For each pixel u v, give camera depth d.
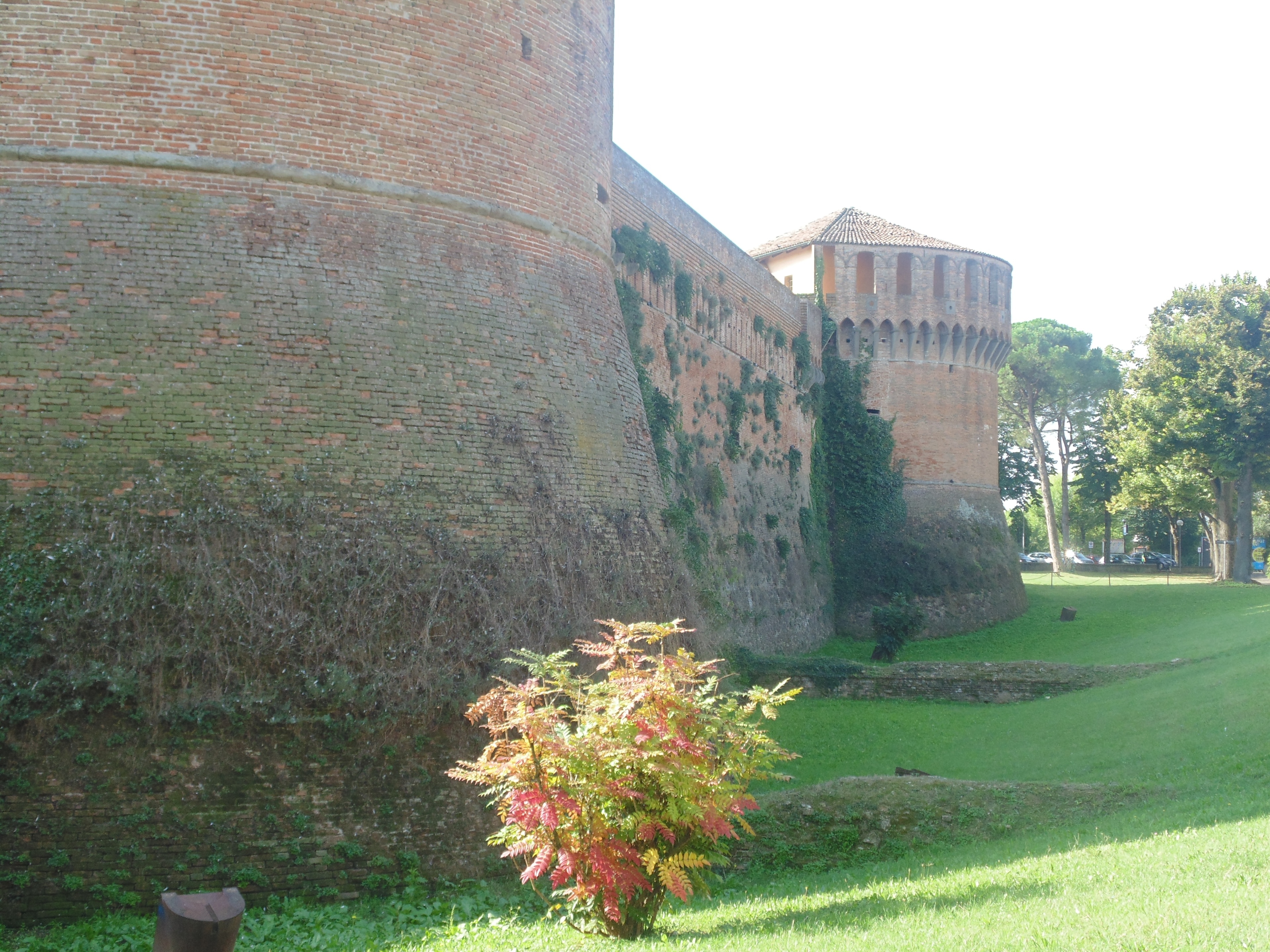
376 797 15.02
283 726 14.63
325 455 16.06
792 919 10.67
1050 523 79.88
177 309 15.82
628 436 21.22
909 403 52.16
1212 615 47.06
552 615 17.27
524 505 17.77
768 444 43.12
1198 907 8.48
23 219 15.69
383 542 15.95
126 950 12.48
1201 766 18.53
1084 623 50.00
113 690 13.92
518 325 18.91
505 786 10.33
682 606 20.97
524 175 19.70
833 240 52.34
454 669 15.80
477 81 18.98
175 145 16.28
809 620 45.56
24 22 16.03
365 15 17.66
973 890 10.98
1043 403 83.69
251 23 16.77
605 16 22.59
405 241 17.72
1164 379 61.56
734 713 11.07
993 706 31.70
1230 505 63.66
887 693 33.09
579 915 10.91
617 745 9.84
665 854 10.33
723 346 38.91
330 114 17.23
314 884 14.48
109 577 14.35
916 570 50.34
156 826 13.98
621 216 30.88
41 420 14.95
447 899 14.78
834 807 17.55
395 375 16.98
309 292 16.64
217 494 15.20
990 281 54.66
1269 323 59.88
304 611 15.08
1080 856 12.20
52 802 13.73
